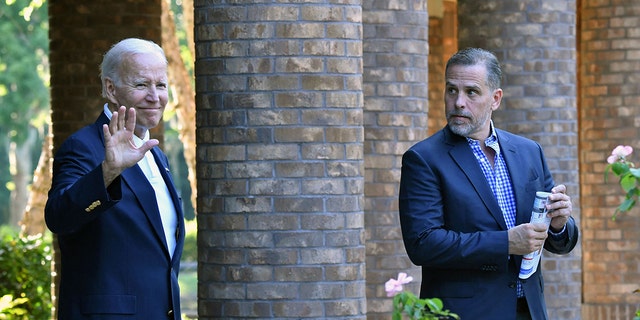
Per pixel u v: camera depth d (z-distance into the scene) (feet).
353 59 29.07
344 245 28.94
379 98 37.91
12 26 157.58
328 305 28.86
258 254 28.76
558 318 43.16
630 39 54.24
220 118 28.89
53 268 50.62
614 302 55.06
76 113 49.39
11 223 179.11
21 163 179.11
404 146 38.17
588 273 55.36
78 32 49.29
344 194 28.91
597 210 55.06
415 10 38.32
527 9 41.37
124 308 19.45
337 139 28.81
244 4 28.63
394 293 20.59
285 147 28.58
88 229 19.53
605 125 54.60
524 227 21.81
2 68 160.15
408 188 22.66
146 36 49.75
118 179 18.62
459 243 21.88
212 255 29.22
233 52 28.73
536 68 41.47
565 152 41.88
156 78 20.02
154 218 19.85
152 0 49.88
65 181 19.31
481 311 22.22
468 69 22.48
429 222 22.25
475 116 22.52
